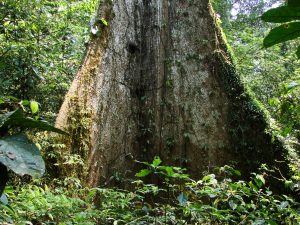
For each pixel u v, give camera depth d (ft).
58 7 27.71
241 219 12.16
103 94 21.35
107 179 20.22
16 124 4.06
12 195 11.85
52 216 11.48
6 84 20.24
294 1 3.52
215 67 23.41
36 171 3.47
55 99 24.20
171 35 24.66
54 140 18.33
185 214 12.12
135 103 23.16
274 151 20.68
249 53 32.96
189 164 21.72
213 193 11.24
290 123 11.80
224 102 22.68
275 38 3.88
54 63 24.76
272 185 19.93
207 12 24.76
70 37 26.96
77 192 16.42
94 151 19.76
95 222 12.48
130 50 24.02
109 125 21.17
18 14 22.61
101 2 23.54
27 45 21.54
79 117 19.72
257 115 21.67
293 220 11.10
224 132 22.08
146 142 22.56
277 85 27.81
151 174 21.40
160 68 23.82
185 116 22.74
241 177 21.11
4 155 3.43
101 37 22.56
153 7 25.16
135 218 12.17
